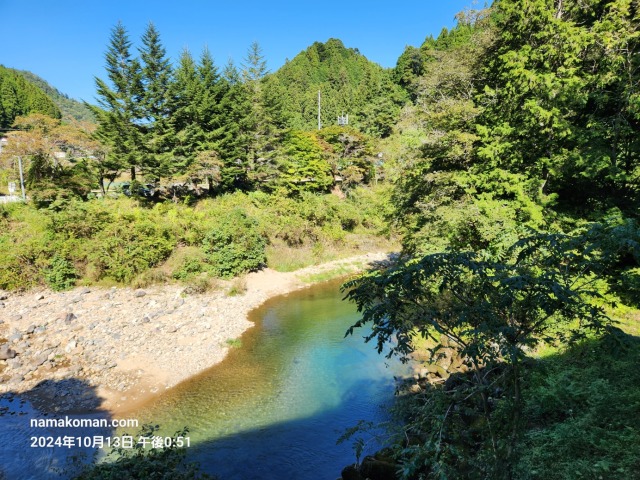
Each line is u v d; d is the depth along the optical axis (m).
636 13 12.85
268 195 32.53
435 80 18.53
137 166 29.38
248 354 13.35
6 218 20.58
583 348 6.45
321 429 9.12
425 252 13.02
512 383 3.92
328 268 25.81
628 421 5.30
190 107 29.84
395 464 6.65
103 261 18.66
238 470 7.75
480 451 4.20
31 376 11.05
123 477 5.46
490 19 17.02
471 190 14.34
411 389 9.91
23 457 7.94
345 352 13.47
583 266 3.20
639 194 12.45
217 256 21.17
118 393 10.59
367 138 44.53
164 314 16.20
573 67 13.12
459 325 3.33
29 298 16.61
